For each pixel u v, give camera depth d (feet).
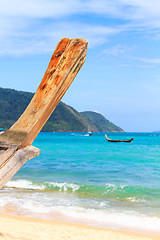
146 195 40.22
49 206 33.17
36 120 4.95
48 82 5.20
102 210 32.09
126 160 89.71
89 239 22.61
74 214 30.30
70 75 5.36
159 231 25.31
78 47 5.37
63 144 184.85
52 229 24.84
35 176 57.11
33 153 4.96
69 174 60.75
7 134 4.97
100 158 95.45
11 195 38.37
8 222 26.21
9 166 4.56
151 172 64.18
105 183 50.14
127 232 24.90
